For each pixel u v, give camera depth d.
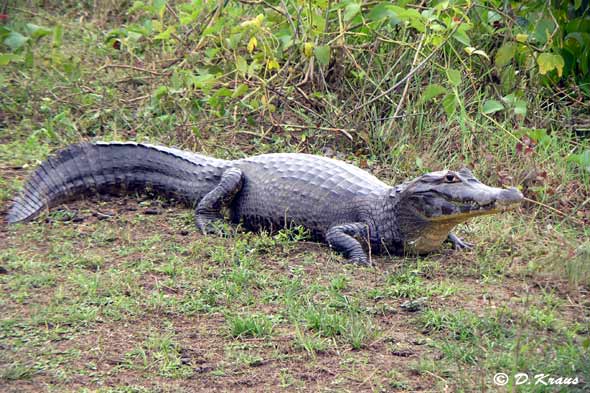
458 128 20.41
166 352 12.12
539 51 21.58
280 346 12.45
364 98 21.67
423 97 19.78
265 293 14.09
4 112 21.70
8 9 25.56
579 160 18.77
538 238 16.92
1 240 15.82
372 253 16.52
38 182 17.59
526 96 22.08
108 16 27.09
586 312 13.96
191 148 20.53
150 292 14.00
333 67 22.47
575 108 22.41
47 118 21.45
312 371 11.85
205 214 17.31
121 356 12.05
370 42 22.33
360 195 16.73
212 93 22.52
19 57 21.16
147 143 19.45
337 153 20.73
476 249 16.52
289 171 17.44
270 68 21.14
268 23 22.11
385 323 13.30
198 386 11.41
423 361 11.99
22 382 11.30
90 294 13.68
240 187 17.64
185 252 15.76
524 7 22.50
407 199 15.96
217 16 22.50
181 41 23.06
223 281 14.40
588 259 15.38
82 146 18.41
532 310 13.64
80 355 12.01
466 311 13.62
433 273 15.38
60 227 16.66
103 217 17.30
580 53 22.45
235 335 12.73
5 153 19.59
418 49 20.72
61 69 22.83
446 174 15.66
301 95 22.09
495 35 22.39
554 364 11.86
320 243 16.80
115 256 15.45
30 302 13.45
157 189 18.42
